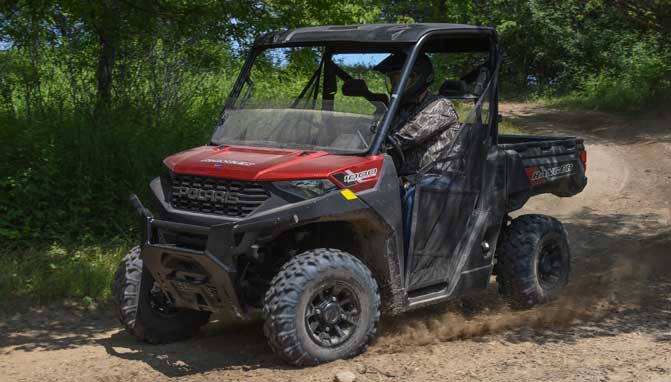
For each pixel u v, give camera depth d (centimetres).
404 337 549
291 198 471
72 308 650
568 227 1015
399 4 3138
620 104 2822
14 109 991
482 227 584
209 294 486
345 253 491
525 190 636
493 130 605
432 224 550
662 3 2303
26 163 870
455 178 568
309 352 474
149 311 538
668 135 2122
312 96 561
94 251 788
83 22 987
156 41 1055
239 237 468
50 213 838
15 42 996
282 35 579
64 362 505
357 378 456
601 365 479
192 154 521
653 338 544
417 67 552
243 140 548
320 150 520
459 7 3312
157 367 493
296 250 516
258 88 608
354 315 493
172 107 1060
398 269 520
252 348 533
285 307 465
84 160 884
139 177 890
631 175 1484
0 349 539
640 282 718
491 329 573
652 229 996
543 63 3631
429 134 543
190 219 484
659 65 2912
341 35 551
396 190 511
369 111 521
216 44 1060
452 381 450
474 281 582
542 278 642
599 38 3388
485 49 604
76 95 1027
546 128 2412
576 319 598
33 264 723
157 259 490
